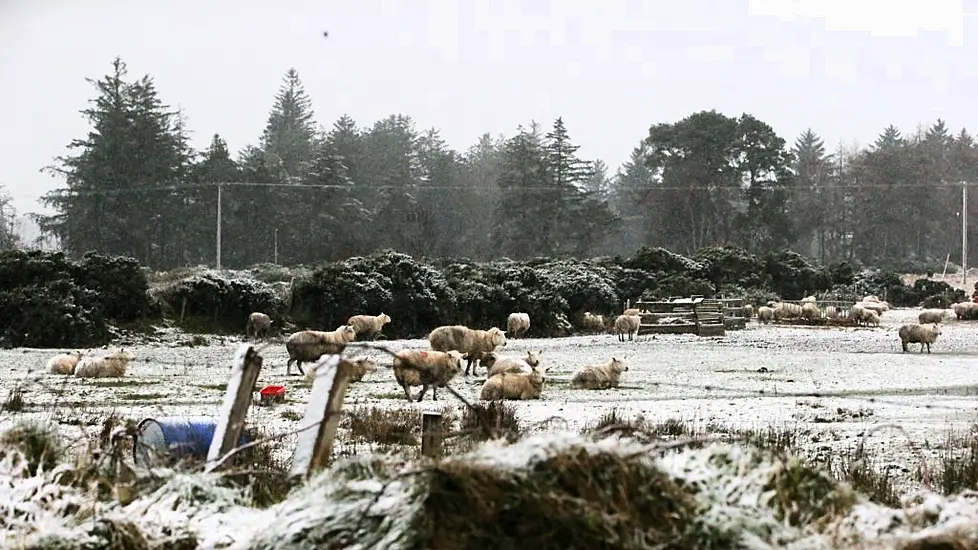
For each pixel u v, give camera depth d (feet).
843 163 467.11
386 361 92.38
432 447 25.11
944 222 401.70
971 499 15.90
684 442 14.97
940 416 52.44
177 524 16.14
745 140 369.50
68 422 40.40
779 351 117.29
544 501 12.49
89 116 303.48
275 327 147.23
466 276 177.47
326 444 20.63
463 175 437.58
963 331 163.63
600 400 62.54
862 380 78.48
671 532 12.75
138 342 129.39
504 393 63.46
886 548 12.79
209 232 299.58
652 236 374.43
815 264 275.80
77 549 15.31
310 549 13.60
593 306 183.93
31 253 135.03
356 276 153.79
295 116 449.06
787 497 14.56
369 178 390.01
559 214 344.08
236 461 22.17
